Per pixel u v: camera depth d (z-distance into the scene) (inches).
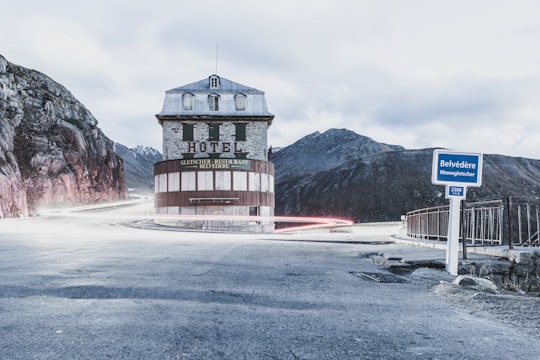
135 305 179.9
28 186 2151.8
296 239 783.1
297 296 211.8
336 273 300.7
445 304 198.7
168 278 253.4
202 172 1407.5
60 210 2138.3
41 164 2267.5
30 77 2859.3
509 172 7475.4
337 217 6166.3
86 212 1887.3
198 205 1405.0
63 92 3115.2
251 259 380.8
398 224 1143.6
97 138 3105.3
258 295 210.7
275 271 302.5
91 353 117.7
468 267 319.3
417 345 130.7
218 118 1530.5
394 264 337.7
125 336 134.3
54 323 147.7
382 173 6722.4
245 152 1535.4
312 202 6614.2
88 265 307.0
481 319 167.2
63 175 2347.4
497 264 319.3
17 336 131.6
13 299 185.5
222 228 1393.9
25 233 815.7
